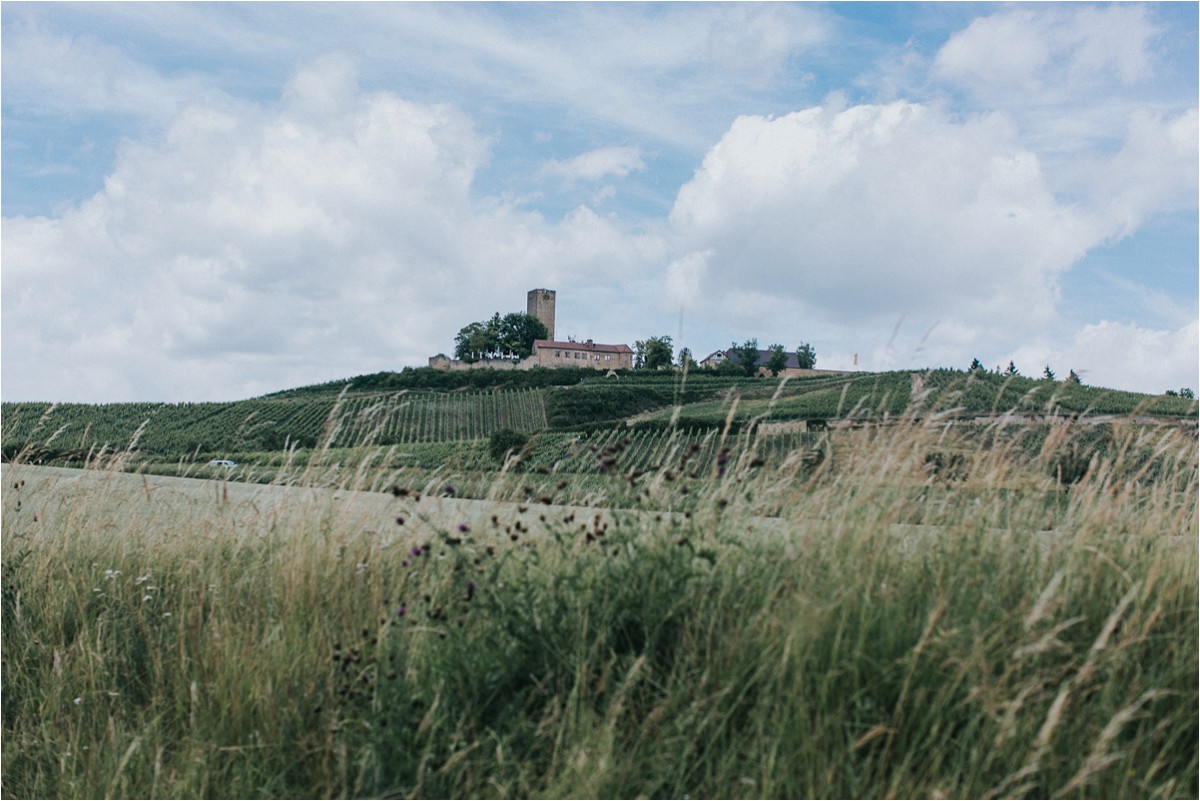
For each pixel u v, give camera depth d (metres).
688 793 2.95
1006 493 4.36
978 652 2.95
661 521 4.07
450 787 3.11
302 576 4.76
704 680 3.18
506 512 5.25
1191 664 3.15
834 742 2.92
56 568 5.78
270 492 6.72
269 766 3.57
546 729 3.24
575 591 3.73
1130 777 2.81
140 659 4.72
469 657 3.57
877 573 3.55
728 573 3.74
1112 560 3.61
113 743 3.80
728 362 120.88
